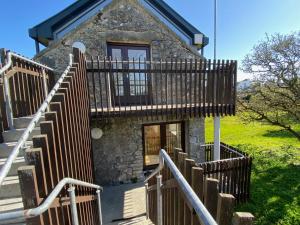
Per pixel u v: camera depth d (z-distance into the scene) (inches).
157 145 300.8
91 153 184.2
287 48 355.6
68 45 247.1
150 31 275.6
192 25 346.9
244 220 42.7
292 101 359.6
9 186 92.9
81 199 115.6
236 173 237.0
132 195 245.1
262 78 386.3
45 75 198.4
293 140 540.1
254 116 405.1
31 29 274.1
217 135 263.4
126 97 251.0
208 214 44.5
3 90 130.4
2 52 131.4
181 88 229.6
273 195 250.1
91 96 243.8
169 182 99.4
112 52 271.6
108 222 190.2
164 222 121.0
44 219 65.9
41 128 74.1
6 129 131.4
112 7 258.2
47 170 69.2
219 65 236.4
